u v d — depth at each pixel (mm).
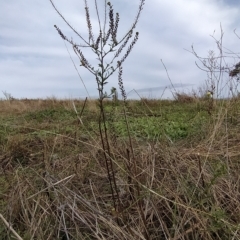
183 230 2158
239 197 2533
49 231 2367
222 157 3109
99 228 2230
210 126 3895
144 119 4840
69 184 2902
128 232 2156
